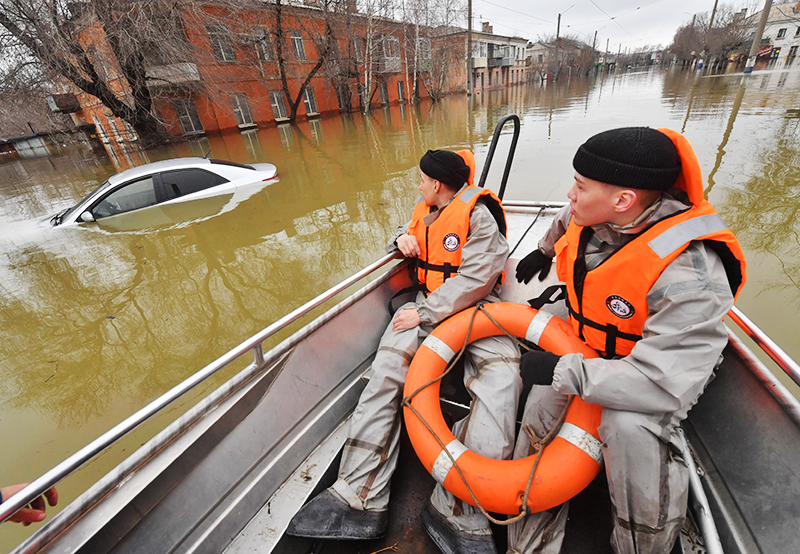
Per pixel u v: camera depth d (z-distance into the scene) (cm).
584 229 126
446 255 178
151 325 390
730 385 134
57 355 357
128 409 304
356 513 138
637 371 99
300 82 1930
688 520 125
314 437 166
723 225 97
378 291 213
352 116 1994
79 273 462
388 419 156
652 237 103
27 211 734
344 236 541
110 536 110
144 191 556
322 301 167
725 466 128
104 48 1109
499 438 137
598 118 1246
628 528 111
